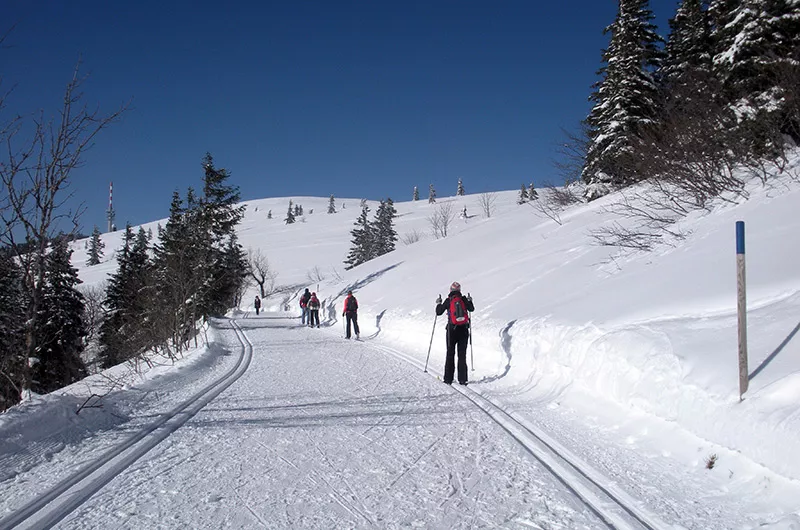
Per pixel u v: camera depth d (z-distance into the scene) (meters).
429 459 5.15
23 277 7.06
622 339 6.70
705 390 4.94
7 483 4.54
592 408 6.55
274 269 82.56
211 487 4.44
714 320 6.21
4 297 7.12
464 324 9.38
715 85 13.20
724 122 11.52
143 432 6.17
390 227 75.00
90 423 6.41
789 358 4.63
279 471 4.84
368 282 29.92
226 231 29.39
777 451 3.91
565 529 3.61
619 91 20.84
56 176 6.80
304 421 6.73
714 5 17.27
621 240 12.39
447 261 24.33
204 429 6.35
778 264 7.00
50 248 7.25
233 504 4.09
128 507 4.04
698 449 4.70
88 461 5.10
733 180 11.27
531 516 3.82
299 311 41.44
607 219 16.22
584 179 23.92
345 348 15.77
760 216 9.08
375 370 11.15
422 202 166.25
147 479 4.64
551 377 8.09
